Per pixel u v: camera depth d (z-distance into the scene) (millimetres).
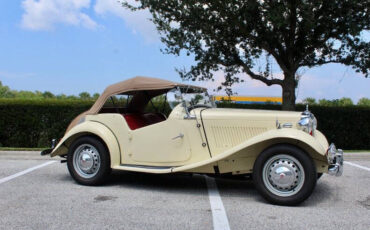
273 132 4398
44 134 11125
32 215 3947
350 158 9148
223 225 3672
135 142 5340
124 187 5465
